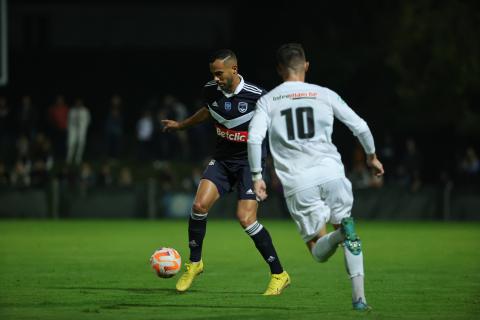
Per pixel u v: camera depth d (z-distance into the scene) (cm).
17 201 9506
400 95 10044
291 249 5306
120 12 14775
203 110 3278
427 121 10250
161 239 6169
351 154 10762
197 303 2870
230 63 3017
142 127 10969
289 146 2611
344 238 2536
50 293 3142
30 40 14575
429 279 3597
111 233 6881
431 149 10775
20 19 14550
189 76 13325
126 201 9525
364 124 2592
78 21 14700
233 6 13275
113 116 11000
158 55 13412
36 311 2691
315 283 3453
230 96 3064
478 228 7656
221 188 3141
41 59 13350
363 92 10825
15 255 4809
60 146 11888
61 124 11094
